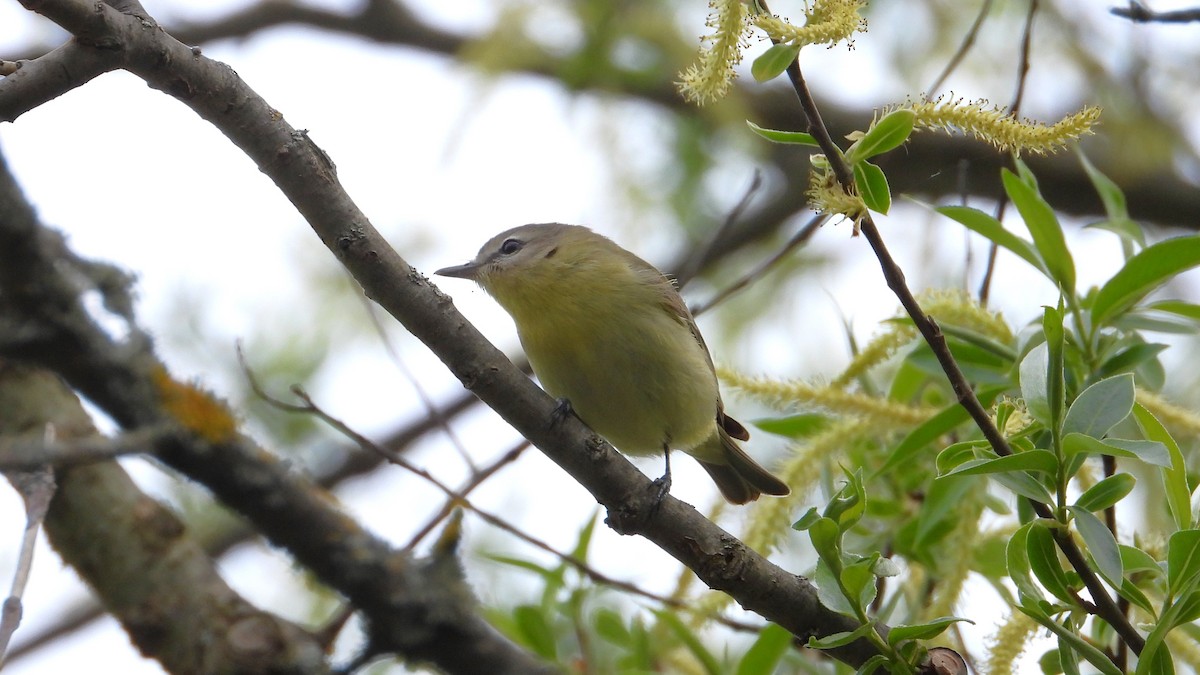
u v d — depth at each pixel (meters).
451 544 7.96
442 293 7.36
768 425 9.80
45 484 5.99
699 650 9.02
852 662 7.36
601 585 9.72
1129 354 8.05
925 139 14.47
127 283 7.78
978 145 14.41
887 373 11.76
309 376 13.64
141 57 6.38
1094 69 14.72
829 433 8.79
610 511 7.81
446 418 14.21
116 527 7.62
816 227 11.16
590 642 10.25
